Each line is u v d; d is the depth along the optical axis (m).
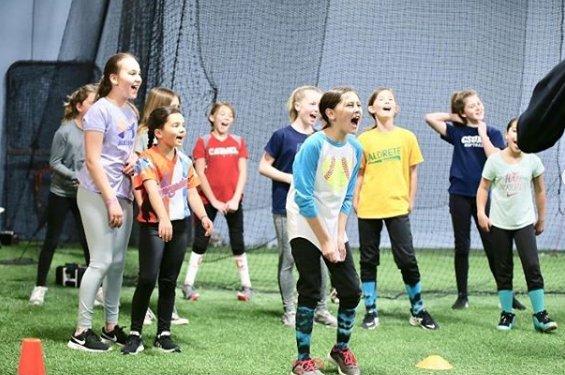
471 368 4.38
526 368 4.39
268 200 10.62
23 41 11.12
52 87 9.52
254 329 5.41
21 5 11.18
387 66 10.84
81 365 4.19
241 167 6.82
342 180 4.04
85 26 9.04
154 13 7.76
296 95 5.77
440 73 10.79
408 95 10.81
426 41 10.80
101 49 8.77
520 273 8.58
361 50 10.84
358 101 4.00
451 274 8.77
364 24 10.83
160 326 4.64
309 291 4.02
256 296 6.99
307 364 4.01
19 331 5.04
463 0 10.69
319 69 10.12
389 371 4.27
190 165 4.85
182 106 9.33
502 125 10.48
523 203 5.57
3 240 10.16
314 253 4.03
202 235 6.68
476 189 6.43
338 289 4.08
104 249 4.55
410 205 5.79
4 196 10.53
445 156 10.77
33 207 10.46
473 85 10.70
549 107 2.25
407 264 5.59
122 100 4.60
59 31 11.16
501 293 5.64
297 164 3.96
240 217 6.84
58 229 6.20
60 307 5.97
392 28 10.84
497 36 10.56
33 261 8.76
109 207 4.41
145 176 4.43
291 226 4.09
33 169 10.29
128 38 7.76
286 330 5.39
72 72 9.32
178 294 7.02
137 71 4.57
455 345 5.02
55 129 9.80
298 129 5.74
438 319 6.00
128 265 8.12
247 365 4.31
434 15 10.77
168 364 4.28
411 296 5.68
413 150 5.78
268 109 10.01
